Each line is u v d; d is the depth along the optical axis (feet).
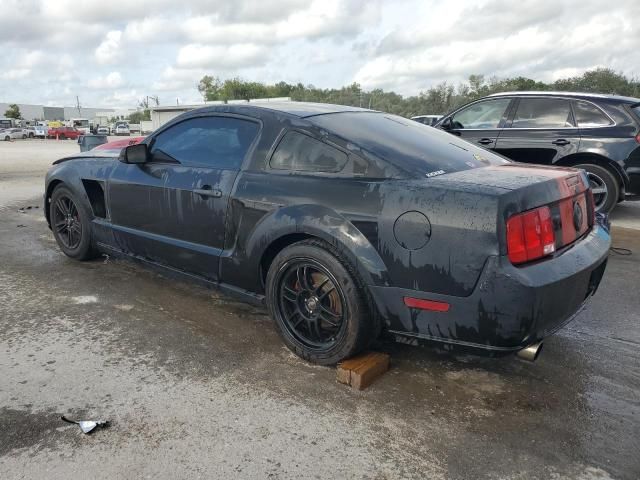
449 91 186.50
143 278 14.32
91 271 14.85
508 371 9.61
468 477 6.81
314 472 6.84
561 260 8.07
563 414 8.27
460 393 8.84
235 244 10.49
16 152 86.74
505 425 7.95
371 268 8.40
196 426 7.75
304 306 9.68
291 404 8.38
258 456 7.12
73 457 7.02
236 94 290.76
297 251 9.28
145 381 8.98
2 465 6.84
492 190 7.70
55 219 15.83
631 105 20.63
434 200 7.93
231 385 8.91
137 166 12.75
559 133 21.50
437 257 7.85
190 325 11.34
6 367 9.36
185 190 11.31
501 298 7.47
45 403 8.25
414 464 7.04
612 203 20.99
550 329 8.03
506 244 7.47
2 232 19.76
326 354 9.30
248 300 10.84
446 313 7.98
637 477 6.86
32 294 13.01
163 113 174.81
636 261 16.76
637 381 9.30
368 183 8.71
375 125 10.52
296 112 10.57
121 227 13.28
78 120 312.29
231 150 10.97
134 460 6.98
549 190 8.20
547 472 6.93
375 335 9.14
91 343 10.39
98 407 8.18
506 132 22.68
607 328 11.59
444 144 10.59
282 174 9.87
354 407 8.34
